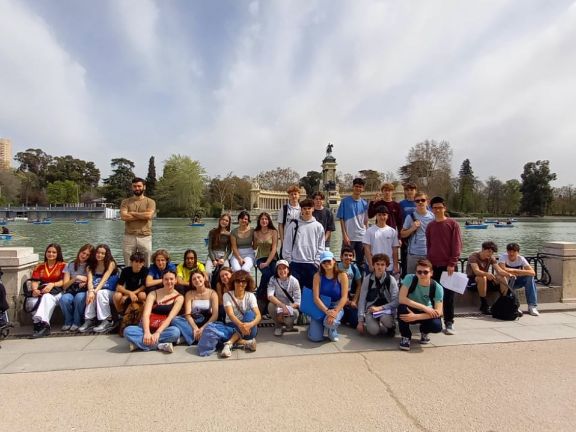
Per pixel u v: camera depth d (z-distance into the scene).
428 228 6.79
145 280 6.52
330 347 5.62
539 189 93.12
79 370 4.72
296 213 7.52
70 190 104.69
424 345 5.67
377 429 3.36
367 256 7.07
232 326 5.65
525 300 8.06
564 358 5.09
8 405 3.80
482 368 4.75
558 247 8.31
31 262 6.97
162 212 83.69
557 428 3.39
